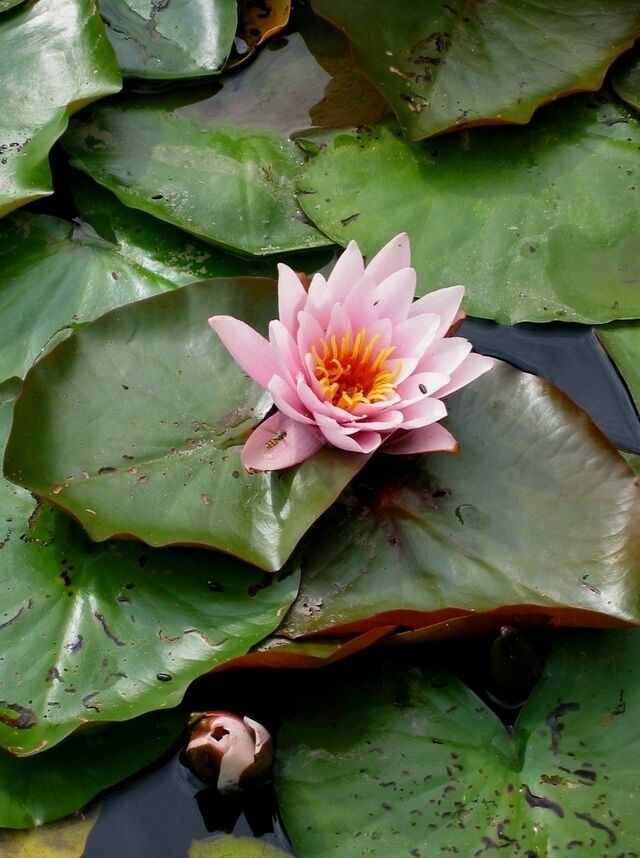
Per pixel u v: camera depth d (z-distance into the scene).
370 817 1.22
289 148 1.40
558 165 1.38
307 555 1.26
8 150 1.36
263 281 1.31
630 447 1.31
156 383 1.29
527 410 1.29
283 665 1.24
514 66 1.39
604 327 1.34
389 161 1.38
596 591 1.24
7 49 1.40
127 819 1.24
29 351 1.34
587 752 1.23
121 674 1.24
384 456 1.29
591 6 1.41
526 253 1.36
